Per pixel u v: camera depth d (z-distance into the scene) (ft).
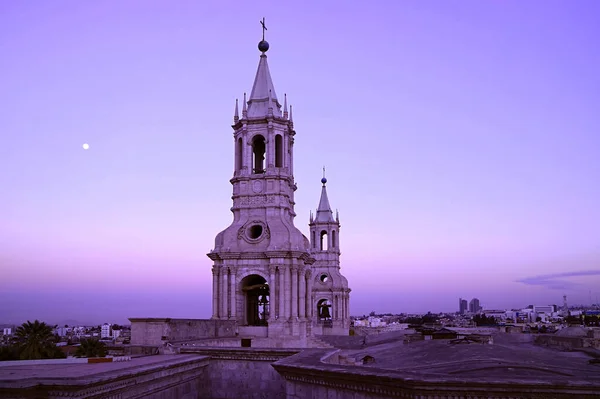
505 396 65.82
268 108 236.84
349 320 469.16
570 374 116.47
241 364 129.90
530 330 406.62
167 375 107.55
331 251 473.67
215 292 225.97
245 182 233.55
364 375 75.61
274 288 219.00
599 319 583.17
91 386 80.43
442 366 139.13
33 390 77.92
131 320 151.84
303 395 90.84
